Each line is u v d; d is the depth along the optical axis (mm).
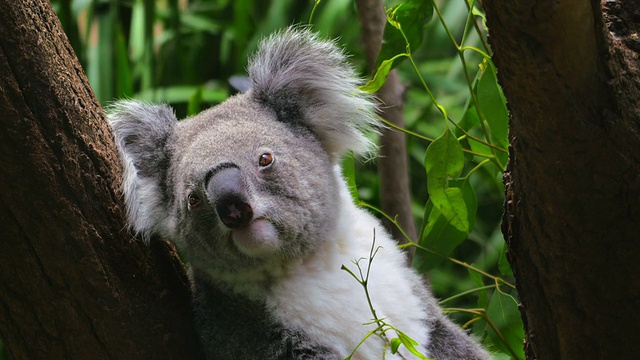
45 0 3105
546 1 1993
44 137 2998
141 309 3281
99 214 3164
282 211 3449
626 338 2561
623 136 2264
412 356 3660
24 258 3037
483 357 3863
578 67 2145
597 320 2549
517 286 2680
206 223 3461
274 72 3867
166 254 3586
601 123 2240
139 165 3748
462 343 3861
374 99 4059
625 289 2477
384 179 4859
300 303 3545
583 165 2291
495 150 3779
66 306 3119
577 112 2211
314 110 3840
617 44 2332
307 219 3525
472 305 6363
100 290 3146
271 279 3572
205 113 3885
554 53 2092
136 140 3803
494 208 6918
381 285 3709
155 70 6570
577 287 2508
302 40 3922
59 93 3061
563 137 2246
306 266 3629
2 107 2900
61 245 3055
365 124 3980
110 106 3953
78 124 3135
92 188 3150
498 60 2170
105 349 3207
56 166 3025
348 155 4059
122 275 3230
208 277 3627
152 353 3295
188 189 3467
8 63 2920
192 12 7496
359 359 3568
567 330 2604
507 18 2049
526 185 2396
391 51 3754
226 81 6875
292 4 7082
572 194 2342
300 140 3717
